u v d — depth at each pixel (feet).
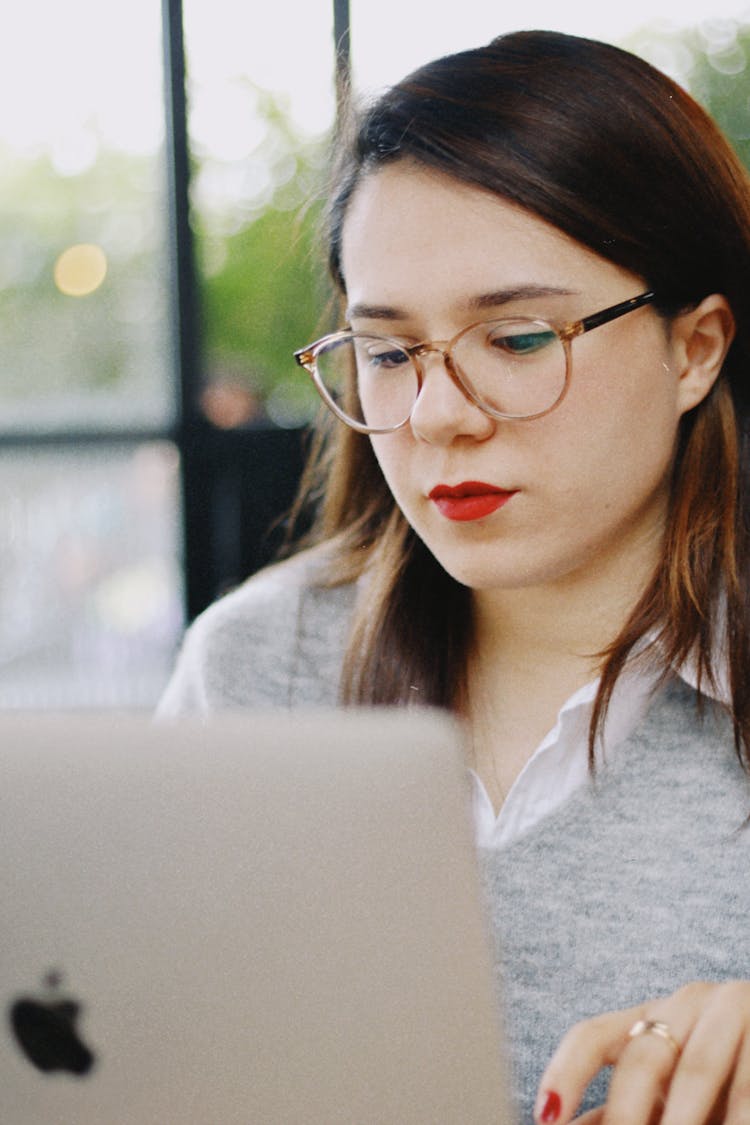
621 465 2.89
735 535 3.08
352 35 9.68
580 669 3.23
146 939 1.75
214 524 10.68
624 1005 2.92
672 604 3.06
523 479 2.85
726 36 9.12
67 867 1.76
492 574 2.96
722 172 2.97
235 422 10.59
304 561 4.00
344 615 3.82
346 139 3.05
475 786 3.22
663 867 3.00
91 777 1.77
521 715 3.30
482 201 2.75
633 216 2.79
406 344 2.89
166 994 1.75
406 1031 1.74
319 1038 1.74
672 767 3.08
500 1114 1.73
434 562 3.41
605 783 3.09
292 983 1.74
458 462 2.87
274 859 1.75
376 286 2.87
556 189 2.72
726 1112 2.09
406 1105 1.74
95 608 10.67
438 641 3.41
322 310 3.62
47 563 10.61
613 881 3.01
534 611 3.22
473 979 1.74
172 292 10.47
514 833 3.14
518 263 2.75
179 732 1.78
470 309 2.78
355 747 1.77
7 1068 1.77
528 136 2.73
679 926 2.95
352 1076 1.74
